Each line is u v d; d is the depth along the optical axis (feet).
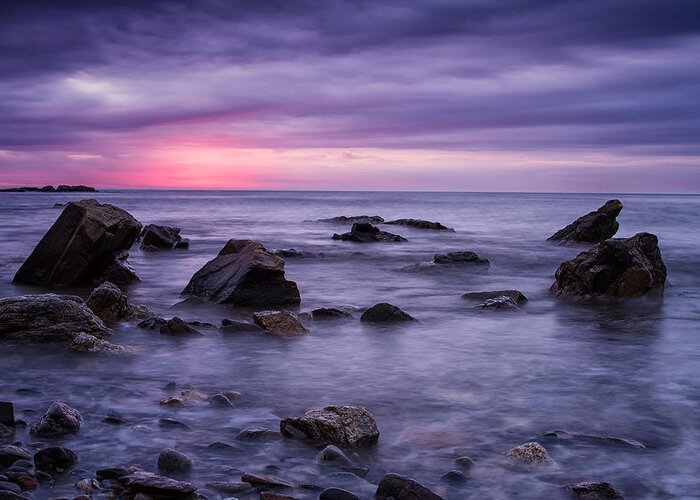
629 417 26.91
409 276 75.66
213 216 223.92
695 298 60.08
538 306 55.47
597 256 59.00
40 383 30.60
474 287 67.31
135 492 19.19
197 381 31.40
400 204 376.89
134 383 30.86
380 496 19.25
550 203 402.72
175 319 41.50
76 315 39.47
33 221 165.07
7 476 19.81
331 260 91.30
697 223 185.78
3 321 38.22
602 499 19.26
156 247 100.68
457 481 20.57
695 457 22.81
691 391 30.58
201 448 22.98
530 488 20.29
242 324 42.73
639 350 39.04
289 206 334.24
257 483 20.04
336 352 37.58
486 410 27.55
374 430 23.89
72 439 23.57
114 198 496.64
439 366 34.71
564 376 32.99
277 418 26.18
